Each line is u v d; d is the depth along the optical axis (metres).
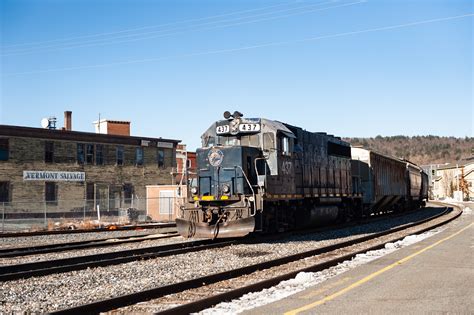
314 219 23.25
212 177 19.11
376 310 7.42
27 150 40.09
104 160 45.16
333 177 26.11
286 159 20.50
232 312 7.70
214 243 18.19
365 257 13.87
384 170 36.81
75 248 18.34
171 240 21.05
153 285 10.49
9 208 38.72
